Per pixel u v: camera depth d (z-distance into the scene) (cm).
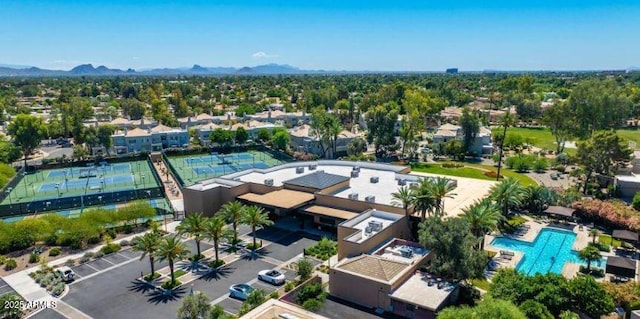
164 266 5600
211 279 5200
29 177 10912
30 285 5106
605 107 11950
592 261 5422
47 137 15050
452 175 10125
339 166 9069
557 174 9925
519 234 6378
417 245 5291
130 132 13675
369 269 4459
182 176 10762
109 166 12125
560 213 6812
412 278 4472
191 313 3981
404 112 16675
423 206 5634
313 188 7088
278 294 4728
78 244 6162
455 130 13575
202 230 5553
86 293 4916
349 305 4350
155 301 4719
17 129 12006
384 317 4119
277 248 6088
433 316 3928
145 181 10400
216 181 7906
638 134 14162
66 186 10019
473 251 4431
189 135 14512
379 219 6056
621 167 8919
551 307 3881
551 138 14562
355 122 17788
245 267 5509
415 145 12706
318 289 4525
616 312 4131
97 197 8606
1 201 8850
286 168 8981
